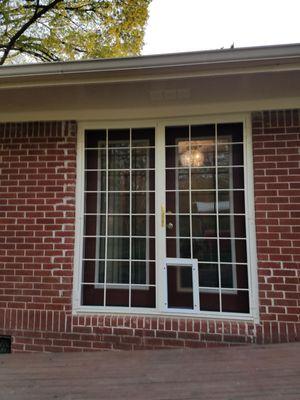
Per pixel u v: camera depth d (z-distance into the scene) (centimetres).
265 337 289
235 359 245
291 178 302
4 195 342
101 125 342
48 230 333
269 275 296
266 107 312
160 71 268
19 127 348
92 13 906
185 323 303
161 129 332
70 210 332
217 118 323
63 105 333
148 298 321
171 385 204
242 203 316
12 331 325
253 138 312
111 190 341
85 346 312
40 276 329
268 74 264
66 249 329
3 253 336
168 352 265
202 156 329
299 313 287
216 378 213
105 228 337
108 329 312
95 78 279
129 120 338
